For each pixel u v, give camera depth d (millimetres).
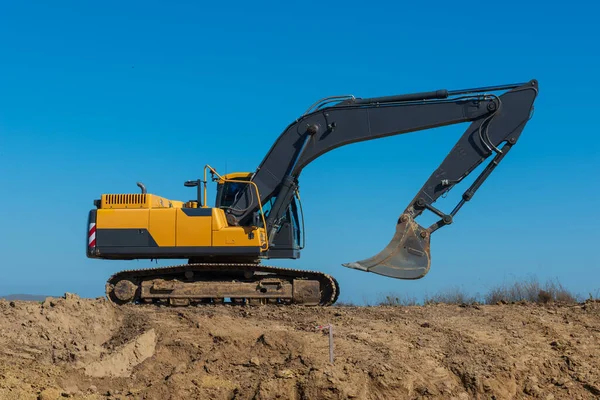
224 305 17859
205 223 18125
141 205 18469
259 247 18047
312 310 16844
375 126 18266
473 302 20953
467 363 13609
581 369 14172
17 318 12695
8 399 10391
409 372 12836
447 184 17781
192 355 13383
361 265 17734
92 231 18297
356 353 13352
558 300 20672
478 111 17844
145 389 12000
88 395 11398
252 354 13367
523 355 14430
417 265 17625
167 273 18453
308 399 11922
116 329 14023
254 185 18656
